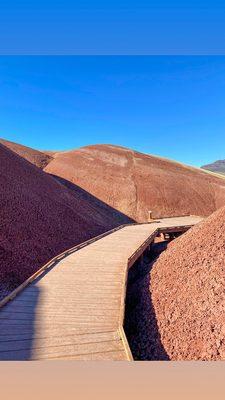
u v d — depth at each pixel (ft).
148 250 51.13
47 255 44.57
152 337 23.52
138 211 112.06
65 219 63.31
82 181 122.11
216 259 25.81
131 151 170.91
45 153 163.32
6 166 68.03
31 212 54.13
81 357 18.72
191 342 20.13
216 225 32.48
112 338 20.97
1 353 18.84
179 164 178.19
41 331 21.48
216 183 153.69
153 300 28.25
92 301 26.37
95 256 39.83
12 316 23.49
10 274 34.42
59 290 28.53
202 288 23.86
